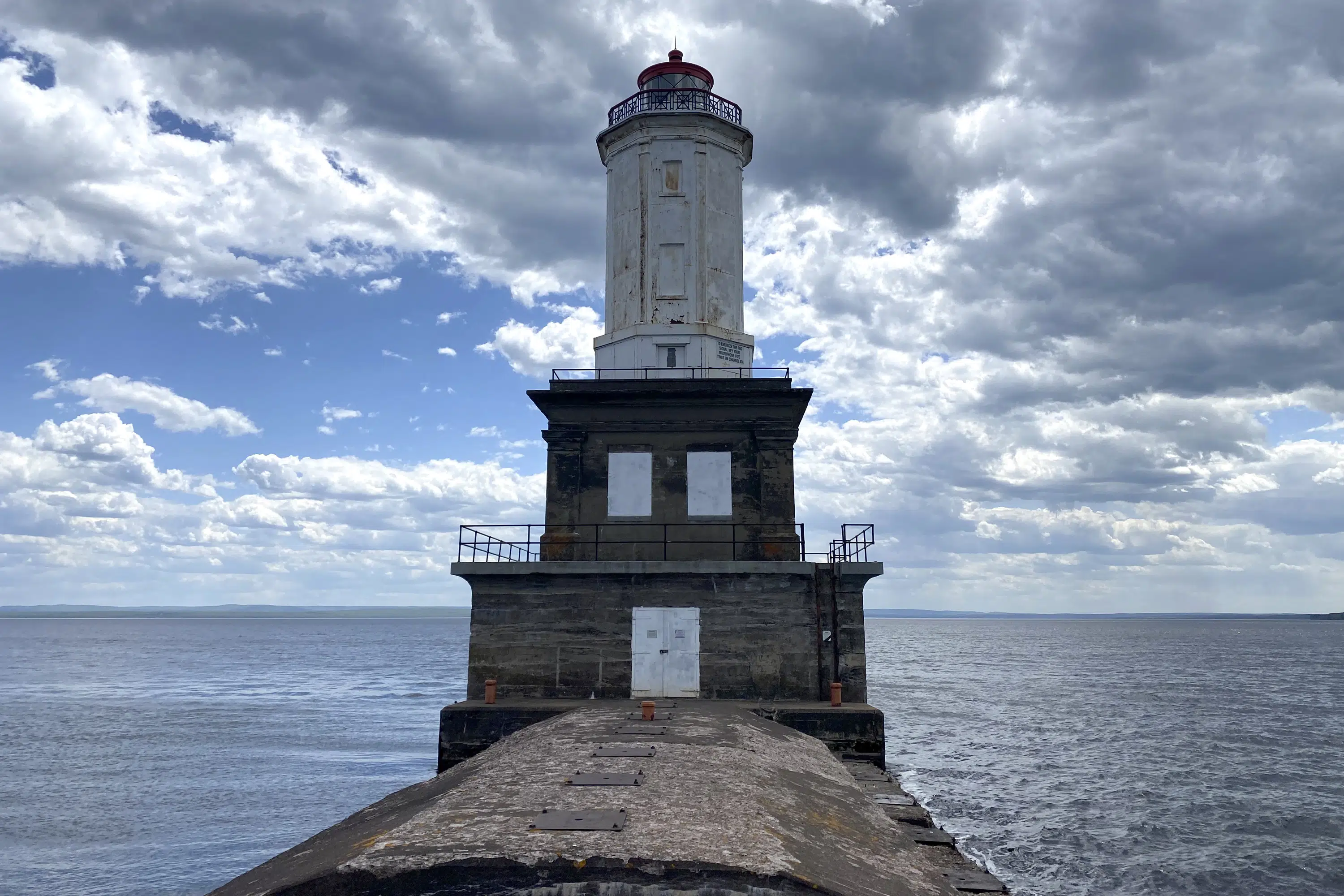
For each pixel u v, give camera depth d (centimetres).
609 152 3334
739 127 3231
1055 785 3869
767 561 2722
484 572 2659
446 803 1184
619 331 3130
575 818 1084
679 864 928
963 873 1325
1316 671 10944
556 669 2638
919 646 19450
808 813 1348
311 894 930
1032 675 10412
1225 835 3077
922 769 4222
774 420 2897
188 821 3341
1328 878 2650
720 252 3172
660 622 2647
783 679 2608
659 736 1786
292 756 4731
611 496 2873
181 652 15738
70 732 5534
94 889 2558
